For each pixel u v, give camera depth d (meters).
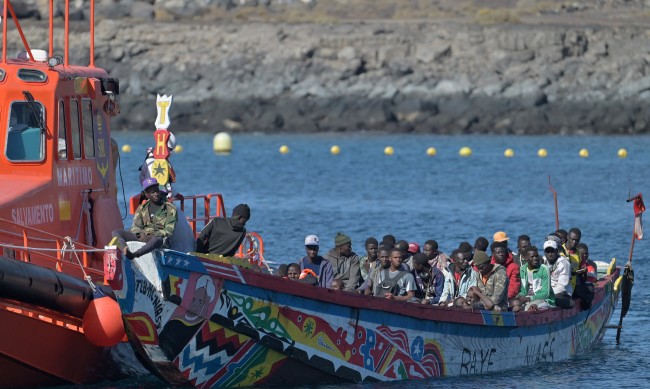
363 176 193.50
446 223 128.38
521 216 136.38
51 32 59.50
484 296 61.72
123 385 54.69
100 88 57.66
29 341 50.34
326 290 53.00
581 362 65.31
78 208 55.72
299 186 175.12
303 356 53.03
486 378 59.75
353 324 54.34
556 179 188.00
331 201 152.75
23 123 54.06
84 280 51.38
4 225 50.22
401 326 56.16
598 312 71.06
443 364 58.31
